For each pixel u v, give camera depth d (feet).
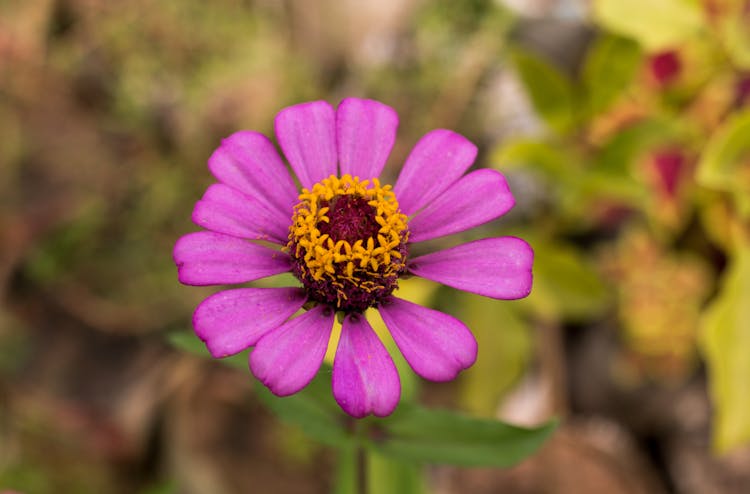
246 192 0.79
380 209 0.78
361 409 0.73
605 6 1.21
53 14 1.59
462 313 1.26
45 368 1.33
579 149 1.27
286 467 1.24
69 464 1.27
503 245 0.77
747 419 1.11
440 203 0.79
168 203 1.45
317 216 0.78
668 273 1.26
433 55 1.55
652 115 1.22
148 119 1.51
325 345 0.76
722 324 1.13
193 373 1.31
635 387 1.31
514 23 1.55
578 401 1.35
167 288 1.40
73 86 1.55
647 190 1.21
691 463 1.27
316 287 0.78
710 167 1.13
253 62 1.55
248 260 0.77
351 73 1.58
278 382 0.74
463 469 1.26
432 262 0.78
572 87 1.26
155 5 1.58
